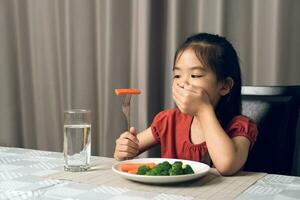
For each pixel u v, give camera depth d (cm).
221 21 190
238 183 93
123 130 216
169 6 202
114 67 214
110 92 216
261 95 137
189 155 127
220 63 120
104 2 216
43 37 236
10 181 94
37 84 240
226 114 123
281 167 131
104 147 221
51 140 241
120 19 212
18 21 240
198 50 118
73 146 102
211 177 98
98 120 226
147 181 89
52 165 109
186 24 201
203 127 109
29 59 242
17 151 128
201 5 195
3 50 241
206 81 117
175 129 133
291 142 131
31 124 246
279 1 181
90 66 223
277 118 133
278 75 184
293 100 132
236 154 103
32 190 87
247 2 190
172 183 90
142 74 204
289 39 183
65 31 229
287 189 88
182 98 110
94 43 223
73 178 96
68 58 226
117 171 94
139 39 204
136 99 209
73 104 227
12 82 244
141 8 202
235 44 191
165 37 206
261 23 188
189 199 81
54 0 230
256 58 190
